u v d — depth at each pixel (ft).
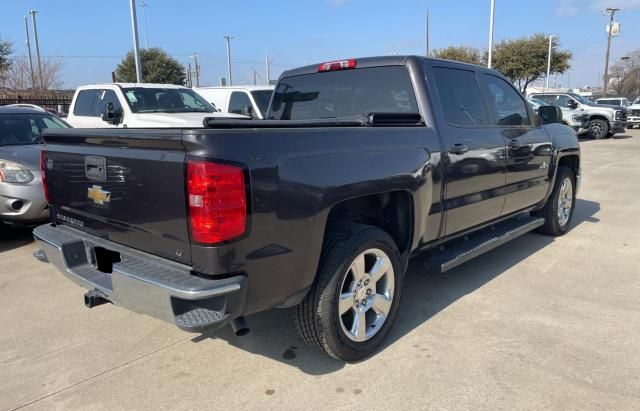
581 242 19.72
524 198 17.06
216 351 11.46
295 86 15.39
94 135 9.83
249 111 36.86
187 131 8.05
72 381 10.31
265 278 8.84
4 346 11.78
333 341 10.15
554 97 72.33
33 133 22.91
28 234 21.74
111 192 9.74
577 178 21.21
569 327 12.26
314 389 9.87
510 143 15.42
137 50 64.23
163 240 8.93
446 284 15.25
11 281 16.03
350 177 9.84
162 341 11.98
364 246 10.36
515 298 14.12
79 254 10.96
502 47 144.15
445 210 12.84
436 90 13.05
